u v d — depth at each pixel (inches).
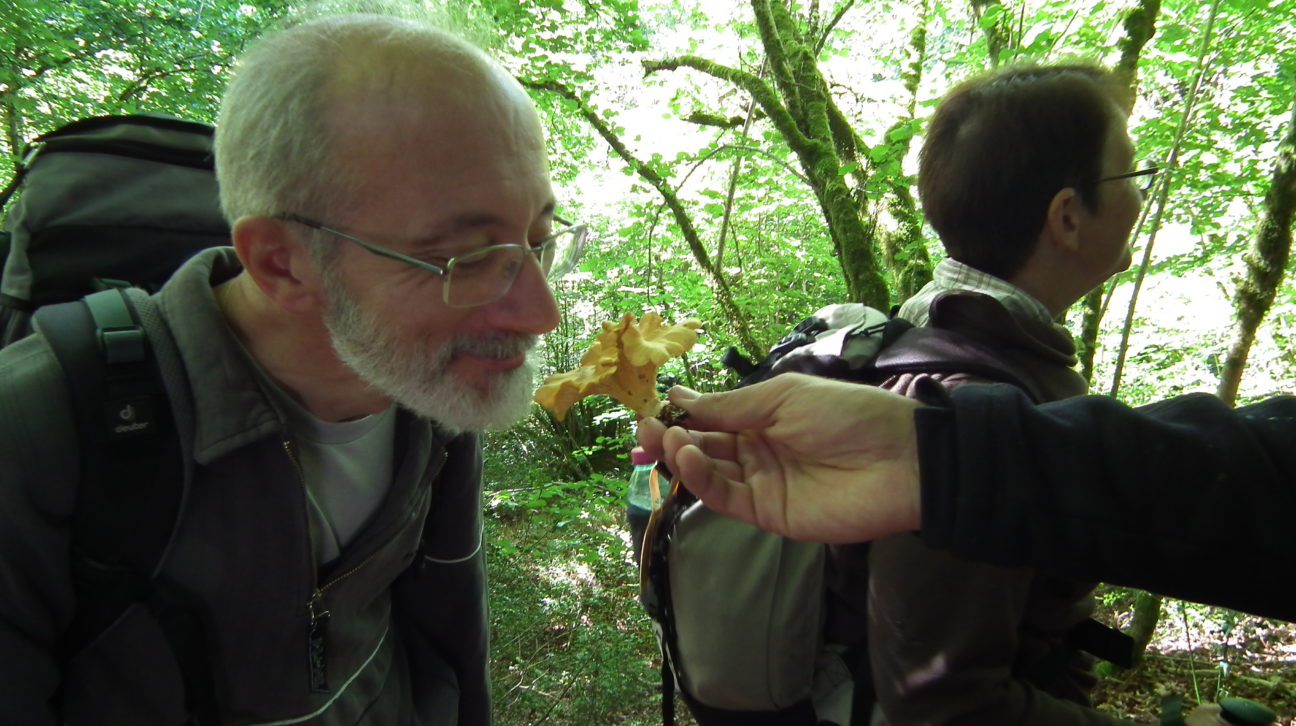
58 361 18.1
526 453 107.4
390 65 17.9
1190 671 72.8
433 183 18.0
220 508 19.4
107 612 18.8
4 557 17.2
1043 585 21.9
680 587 25.0
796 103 77.0
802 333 27.6
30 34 75.9
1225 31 62.3
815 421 17.8
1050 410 16.0
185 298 19.7
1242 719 19.3
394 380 19.5
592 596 66.7
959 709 19.0
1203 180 66.6
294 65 18.2
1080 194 24.5
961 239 26.7
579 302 128.1
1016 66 26.7
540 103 100.7
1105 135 24.5
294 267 19.2
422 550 26.5
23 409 17.4
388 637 27.1
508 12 83.0
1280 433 14.7
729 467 19.5
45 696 18.6
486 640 30.3
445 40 18.6
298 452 20.8
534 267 19.6
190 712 20.2
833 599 23.5
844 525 17.4
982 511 15.2
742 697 23.8
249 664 21.1
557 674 55.7
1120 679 73.8
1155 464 14.8
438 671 29.0
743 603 23.5
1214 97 66.5
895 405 17.4
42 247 22.0
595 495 79.9
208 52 87.4
